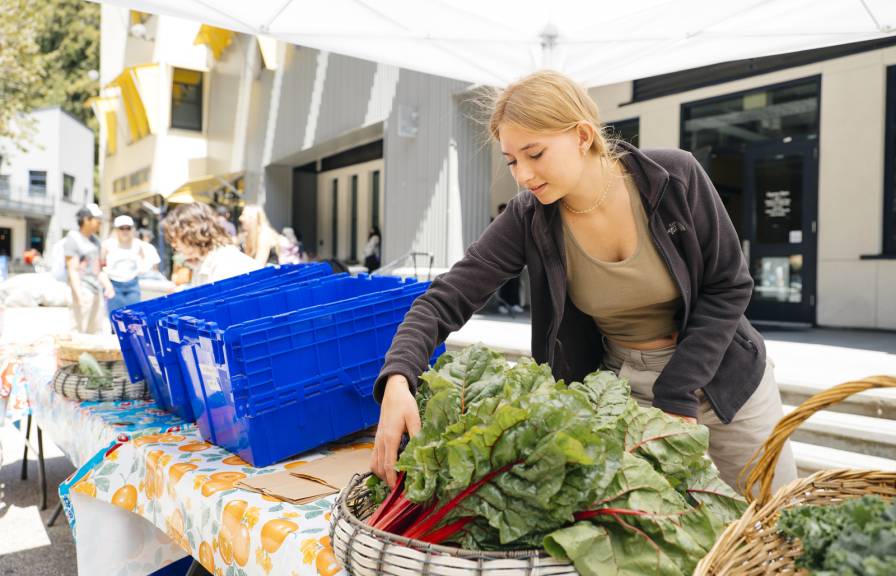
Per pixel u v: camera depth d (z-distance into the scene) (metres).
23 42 21.16
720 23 3.81
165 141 17.20
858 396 3.12
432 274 8.54
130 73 16.89
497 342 4.86
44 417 2.54
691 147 7.77
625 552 0.84
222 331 1.43
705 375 1.31
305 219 15.17
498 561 0.80
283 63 13.17
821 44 3.87
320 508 1.21
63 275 6.09
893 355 4.30
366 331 1.62
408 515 0.93
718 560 0.79
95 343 2.58
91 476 1.67
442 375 1.05
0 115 21.78
